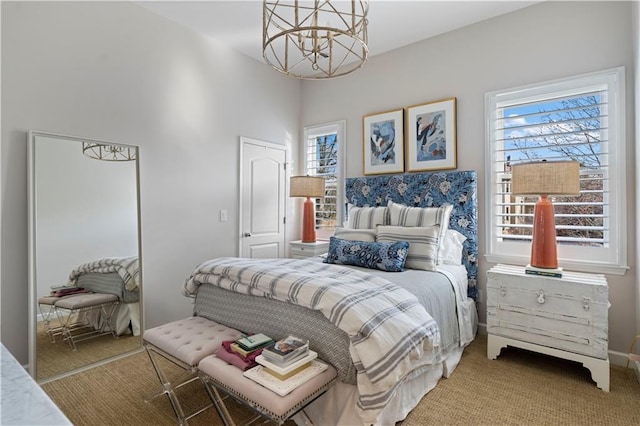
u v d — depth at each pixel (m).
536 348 2.41
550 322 2.35
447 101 3.37
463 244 3.15
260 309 2.01
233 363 1.64
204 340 1.92
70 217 2.53
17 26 2.31
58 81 2.49
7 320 2.28
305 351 1.61
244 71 3.91
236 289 2.12
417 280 2.35
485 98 3.15
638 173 2.32
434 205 3.32
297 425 1.81
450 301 2.47
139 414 1.92
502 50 3.08
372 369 1.49
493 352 2.60
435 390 2.15
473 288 3.09
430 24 3.26
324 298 1.72
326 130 4.43
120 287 2.81
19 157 2.33
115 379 2.32
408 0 2.88
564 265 2.74
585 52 2.69
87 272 2.61
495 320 2.59
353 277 2.09
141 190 2.98
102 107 2.73
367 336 1.54
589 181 2.68
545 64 2.86
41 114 2.41
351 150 4.16
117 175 2.82
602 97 2.64
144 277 2.99
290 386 1.44
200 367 1.69
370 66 4.00
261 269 2.14
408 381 1.90
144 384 2.26
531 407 1.97
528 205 2.96
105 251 2.72
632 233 2.48
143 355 2.73
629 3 2.51
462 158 3.31
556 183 2.34
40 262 2.38
